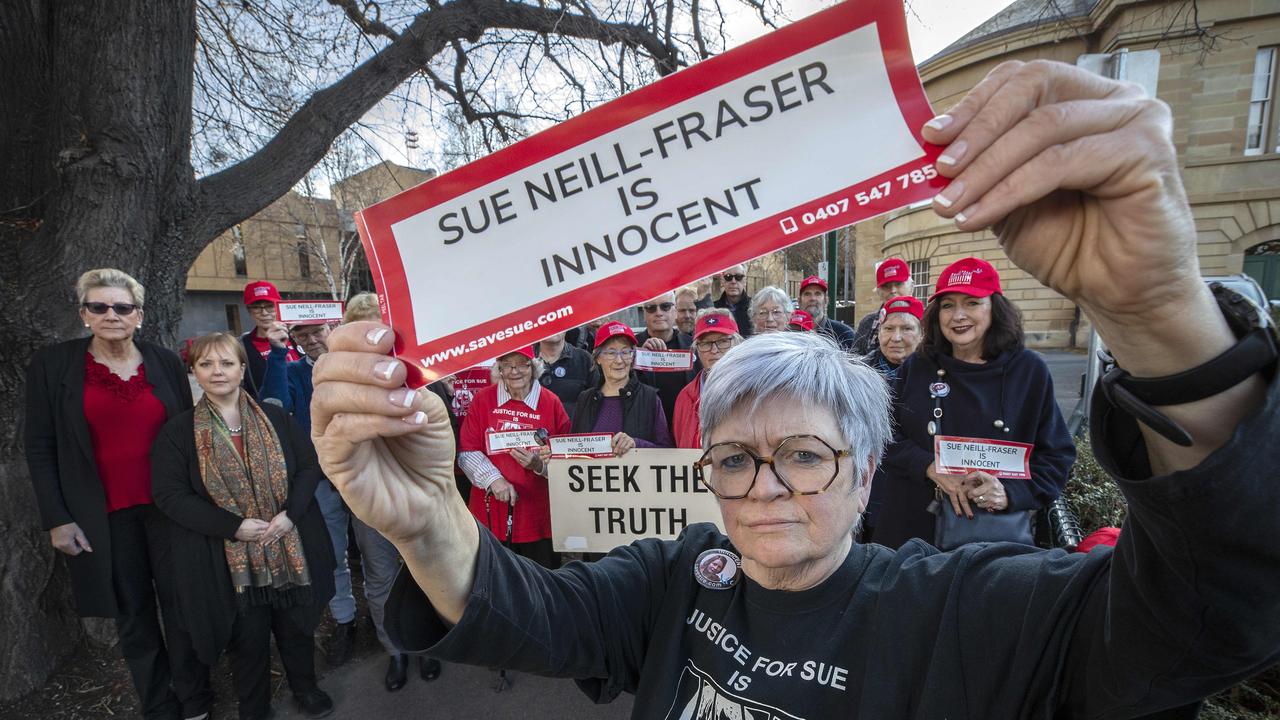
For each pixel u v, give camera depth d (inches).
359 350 33.8
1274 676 73.9
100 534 101.4
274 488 101.6
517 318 37.4
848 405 39.8
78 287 100.3
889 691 34.9
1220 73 553.0
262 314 149.5
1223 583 24.9
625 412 129.6
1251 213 560.4
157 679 108.8
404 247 38.4
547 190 37.4
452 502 40.4
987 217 24.7
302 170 165.0
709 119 35.6
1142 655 27.9
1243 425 23.5
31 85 130.6
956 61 644.7
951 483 87.7
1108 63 102.0
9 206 129.3
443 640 38.2
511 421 126.6
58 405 99.7
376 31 197.3
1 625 117.0
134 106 127.4
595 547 123.5
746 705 37.9
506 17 198.4
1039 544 112.3
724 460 41.1
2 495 117.7
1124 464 27.6
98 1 122.2
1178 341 24.7
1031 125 24.6
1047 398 89.8
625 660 45.9
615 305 36.7
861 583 39.7
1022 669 32.1
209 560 98.3
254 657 106.3
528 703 115.1
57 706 117.2
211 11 174.1
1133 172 23.5
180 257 143.6
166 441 98.3
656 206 36.2
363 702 116.1
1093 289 25.7
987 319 91.4
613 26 210.5
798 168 34.4
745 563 42.8
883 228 855.1
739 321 218.2
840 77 33.7
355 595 159.2
